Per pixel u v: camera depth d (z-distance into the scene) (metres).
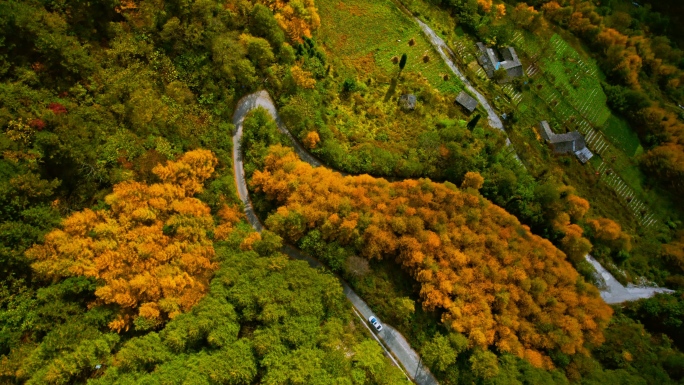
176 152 75.56
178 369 58.97
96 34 76.44
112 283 61.31
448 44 114.00
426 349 73.38
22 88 64.25
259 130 83.44
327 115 93.69
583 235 101.12
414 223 78.50
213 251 71.50
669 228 113.50
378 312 77.06
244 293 67.44
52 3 70.94
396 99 102.12
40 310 56.88
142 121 73.38
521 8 127.75
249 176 82.19
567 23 136.38
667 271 105.06
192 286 66.44
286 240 79.06
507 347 75.12
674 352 90.12
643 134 124.75
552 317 80.81
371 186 83.00
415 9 115.19
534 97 119.19
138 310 63.00
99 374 58.41
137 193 68.12
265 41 86.69
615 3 150.00
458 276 78.00
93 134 68.75
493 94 113.00
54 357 55.56
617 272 100.94
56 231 60.34
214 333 62.69
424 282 76.38
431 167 92.06
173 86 79.19
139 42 78.25
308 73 89.56
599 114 124.56
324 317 72.38
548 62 127.12
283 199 78.81
